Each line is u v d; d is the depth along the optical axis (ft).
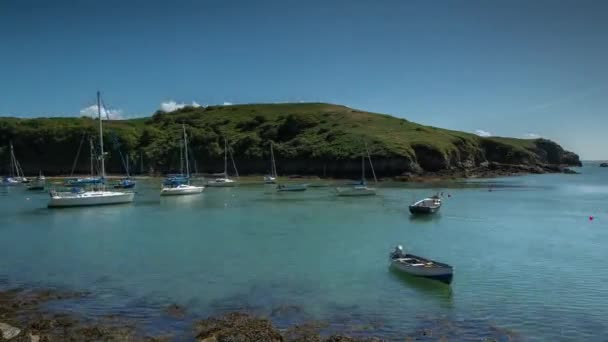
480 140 558.56
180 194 278.05
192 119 648.38
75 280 93.56
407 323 69.77
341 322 70.18
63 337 64.08
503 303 78.89
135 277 95.45
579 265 104.27
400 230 149.18
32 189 329.31
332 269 100.73
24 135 543.80
